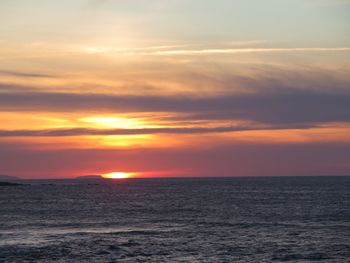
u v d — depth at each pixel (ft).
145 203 379.96
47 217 264.52
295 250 154.30
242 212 289.33
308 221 236.43
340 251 152.15
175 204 364.17
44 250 151.23
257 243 167.94
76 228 213.66
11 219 253.03
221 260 140.05
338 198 413.59
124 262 137.08
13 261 136.05
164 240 174.09
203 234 190.29
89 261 137.69
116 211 303.89
